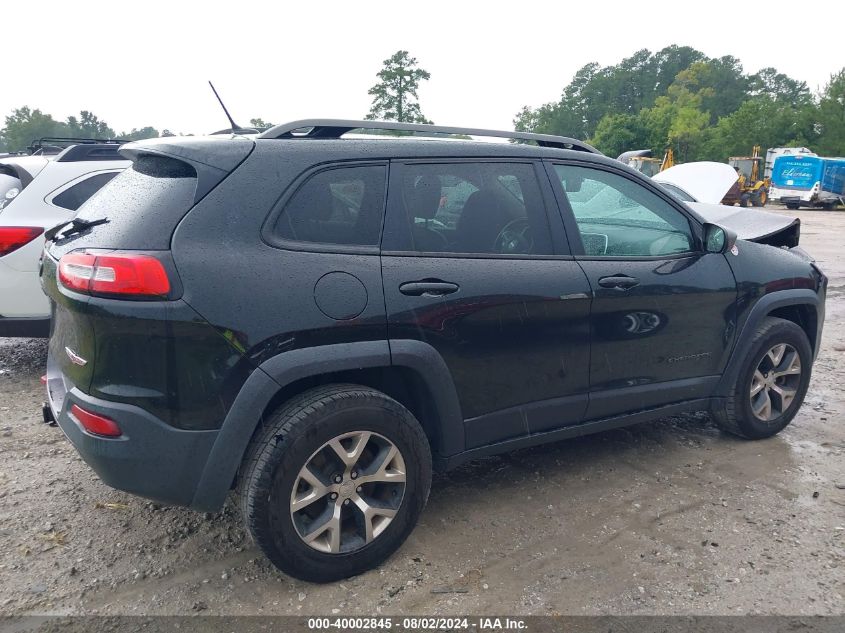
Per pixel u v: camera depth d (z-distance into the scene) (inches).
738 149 2456.9
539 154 135.1
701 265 152.2
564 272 130.6
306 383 111.5
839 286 403.9
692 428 181.2
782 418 172.6
